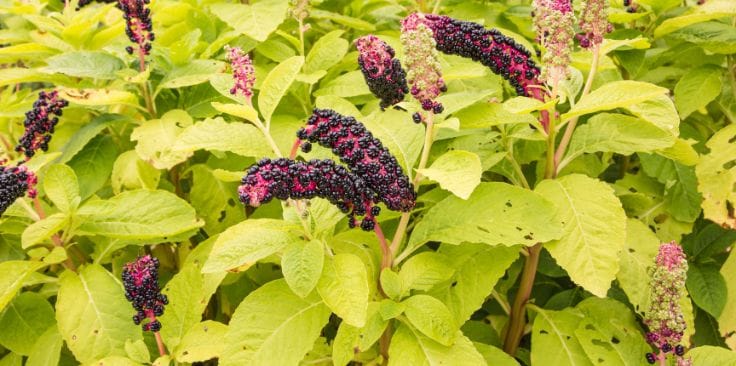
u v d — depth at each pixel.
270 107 0.90
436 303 0.88
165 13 1.25
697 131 1.17
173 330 0.97
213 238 1.04
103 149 1.10
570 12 0.91
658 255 0.93
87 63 1.08
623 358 0.96
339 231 1.03
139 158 1.08
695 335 1.10
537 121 0.95
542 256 1.13
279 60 1.15
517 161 1.09
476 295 0.95
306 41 1.27
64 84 1.17
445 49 0.95
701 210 1.15
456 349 0.88
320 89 1.12
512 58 0.94
